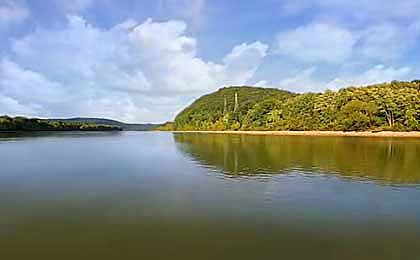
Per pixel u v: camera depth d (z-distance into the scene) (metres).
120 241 11.40
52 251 10.62
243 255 10.46
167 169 26.92
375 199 17.11
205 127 164.50
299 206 15.62
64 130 152.75
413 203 16.38
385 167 28.08
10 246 10.99
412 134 80.06
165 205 15.62
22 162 31.23
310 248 11.03
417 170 26.55
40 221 13.27
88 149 46.91
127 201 16.31
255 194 17.97
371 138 71.12
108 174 24.31
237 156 37.00
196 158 35.19
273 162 31.38
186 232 12.23
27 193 17.88
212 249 10.86
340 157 35.41
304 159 33.75
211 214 14.27
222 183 20.94
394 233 12.35
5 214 14.12
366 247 11.15
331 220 13.65
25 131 128.62
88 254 10.45
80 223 13.06
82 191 18.42
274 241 11.52
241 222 13.30
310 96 116.19
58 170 26.20
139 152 42.50
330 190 19.11
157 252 10.60
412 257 10.50
